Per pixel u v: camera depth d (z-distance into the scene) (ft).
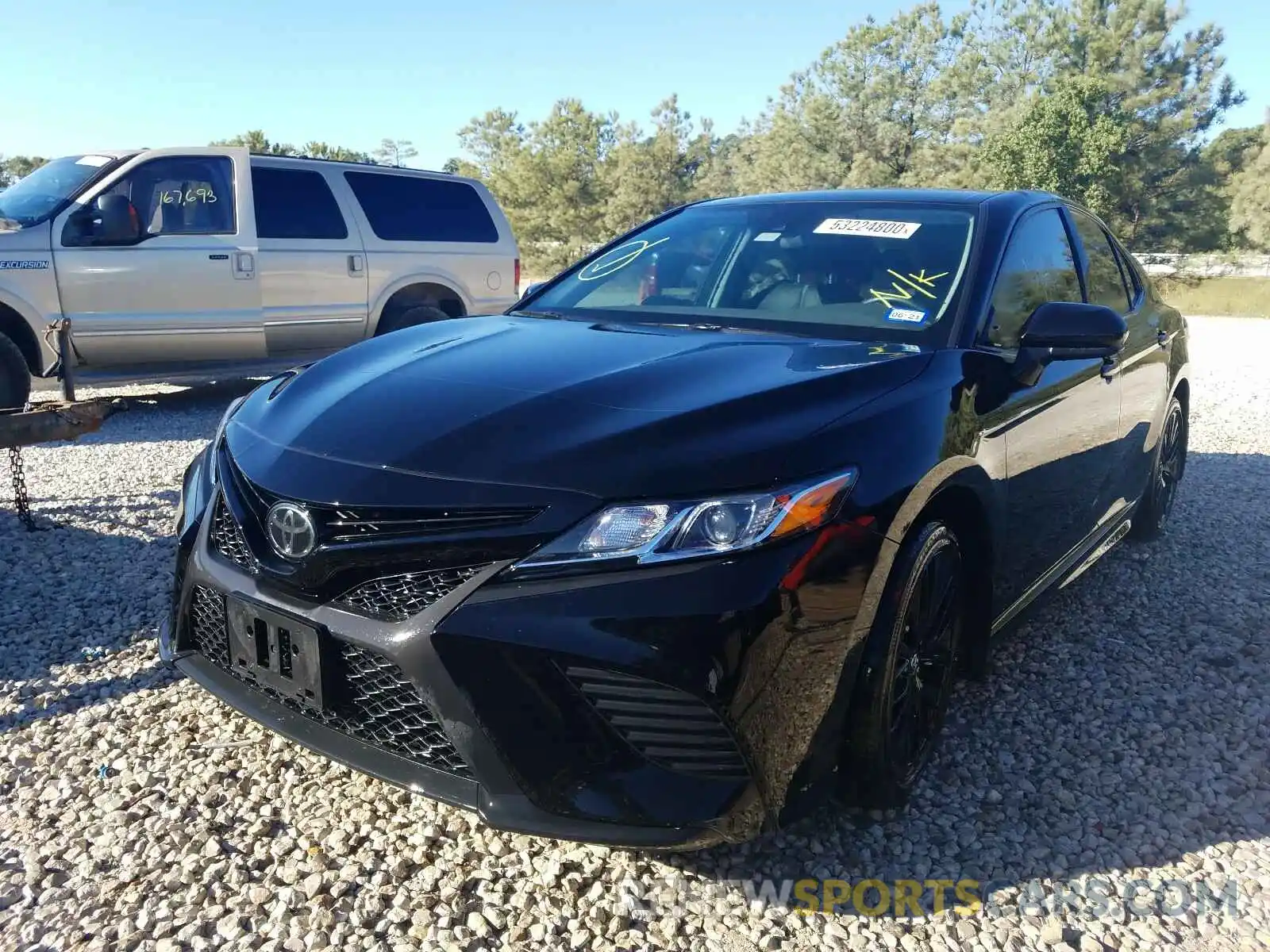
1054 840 8.45
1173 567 15.53
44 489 18.39
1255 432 26.43
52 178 25.61
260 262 26.32
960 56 163.94
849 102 168.45
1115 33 136.56
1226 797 9.17
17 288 23.02
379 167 29.37
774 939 7.18
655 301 11.42
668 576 6.66
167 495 18.01
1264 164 151.74
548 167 163.94
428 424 7.67
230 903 7.43
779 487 6.99
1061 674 11.69
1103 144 114.11
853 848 8.24
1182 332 17.08
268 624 7.66
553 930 7.23
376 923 7.28
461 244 30.76
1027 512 10.30
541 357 9.01
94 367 24.91
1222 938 7.29
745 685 6.74
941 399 8.52
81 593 13.19
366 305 28.71
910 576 7.88
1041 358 10.14
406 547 6.96
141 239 24.54
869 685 7.67
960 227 11.07
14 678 10.77
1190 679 11.65
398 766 7.23
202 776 9.04
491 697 6.70
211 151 26.11
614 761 6.77
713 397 7.77
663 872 7.88
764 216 12.28
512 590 6.73
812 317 10.32
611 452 7.06
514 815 6.76
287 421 8.46
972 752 9.87
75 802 8.61
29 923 7.16
